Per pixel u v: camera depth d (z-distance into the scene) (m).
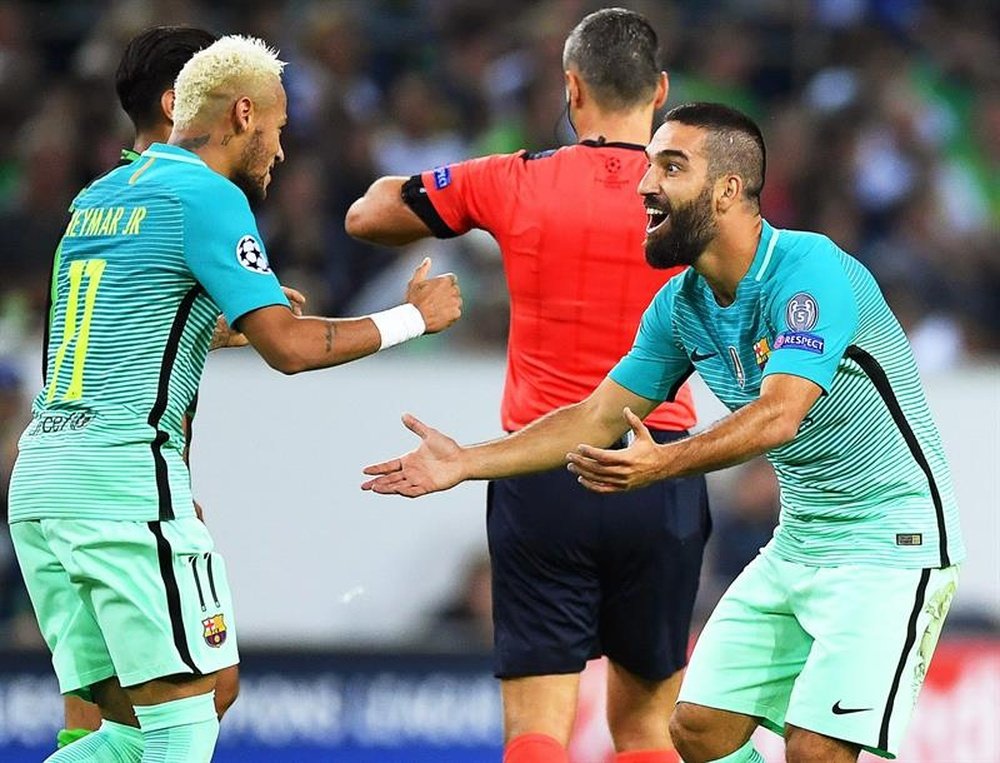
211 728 15.63
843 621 15.79
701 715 16.67
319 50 37.56
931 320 36.00
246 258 15.38
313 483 27.23
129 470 15.28
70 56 38.84
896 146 39.19
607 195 18.05
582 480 14.71
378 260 33.22
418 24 39.88
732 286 15.81
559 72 37.31
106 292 15.45
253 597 26.98
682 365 16.83
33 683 25.73
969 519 28.69
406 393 27.52
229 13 38.28
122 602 15.22
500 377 27.73
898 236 38.22
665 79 18.78
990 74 42.19
